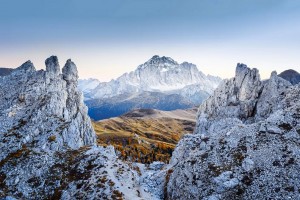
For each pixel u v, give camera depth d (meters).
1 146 105.19
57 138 115.19
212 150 80.81
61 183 89.94
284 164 66.31
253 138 77.62
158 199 81.62
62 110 138.38
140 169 115.12
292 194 59.34
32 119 120.69
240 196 64.06
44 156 101.38
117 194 78.62
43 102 132.38
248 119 148.00
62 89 150.75
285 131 75.25
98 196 78.88
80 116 151.75
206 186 70.50
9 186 88.44
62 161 101.25
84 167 96.00
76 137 127.44
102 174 89.31
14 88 141.38
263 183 64.19
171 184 82.25
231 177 68.75
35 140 112.19
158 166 118.06
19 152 102.38
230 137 82.12
